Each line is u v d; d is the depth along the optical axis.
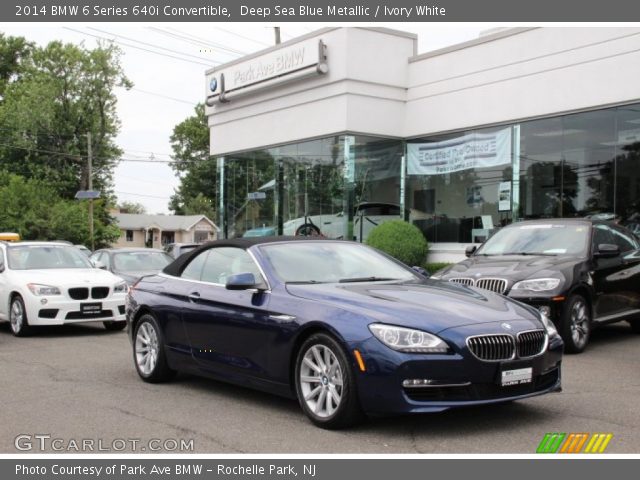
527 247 10.17
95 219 44.16
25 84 55.59
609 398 6.41
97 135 56.34
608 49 15.31
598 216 15.53
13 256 12.48
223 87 23.81
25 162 53.72
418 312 5.26
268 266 6.27
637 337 10.58
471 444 5.00
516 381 5.21
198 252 7.31
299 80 20.77
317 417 5.43
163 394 6.83
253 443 5.12
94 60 56.44
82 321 11.46
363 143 19.48
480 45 18.00
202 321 6.65
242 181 23.52
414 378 4.95
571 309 8.91
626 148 15.03
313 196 20.45
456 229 18.73
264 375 5.96
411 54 20.14
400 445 5.00
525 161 17.06
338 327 5.27
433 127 19.25
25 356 9.34
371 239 18.66
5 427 5.66
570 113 16.08
